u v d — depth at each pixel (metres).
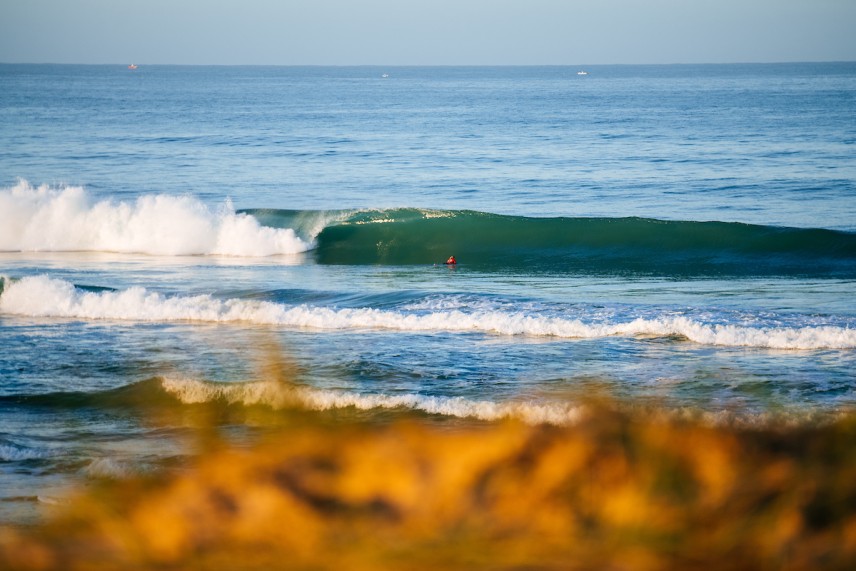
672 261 89.94
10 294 59.84
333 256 95.50
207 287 70.31
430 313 57.22
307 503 11.96
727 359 44.97
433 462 12.84
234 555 10.91
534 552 10.65
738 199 125.31
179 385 38.59
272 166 169.75
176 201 100.44
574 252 95.88
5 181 144.12
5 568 10.73
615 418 13.74
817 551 10.73
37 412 37.66
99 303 58.84
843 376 41.50
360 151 198.50
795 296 66.31
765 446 13.09
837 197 124.75
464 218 99.31
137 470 28.34
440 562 10.52
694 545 10.88
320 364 44.31
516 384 40.66
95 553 11.06
